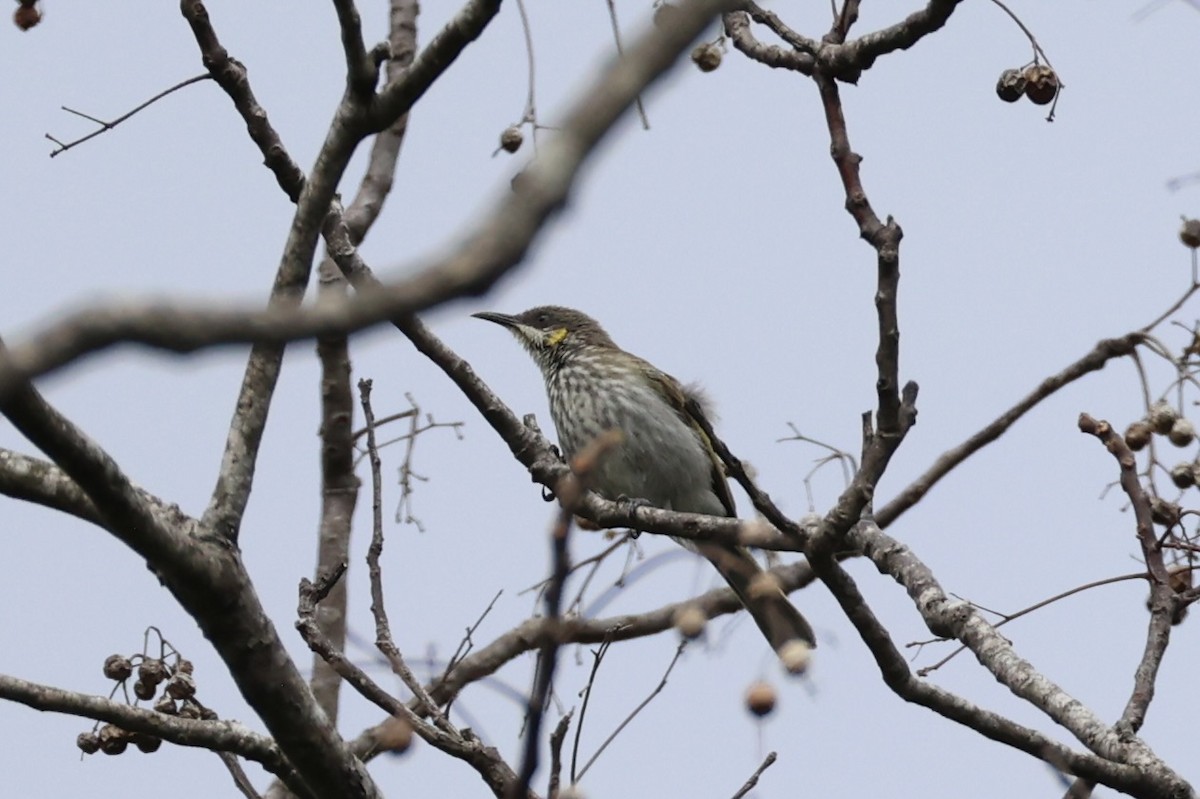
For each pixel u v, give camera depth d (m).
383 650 10.45
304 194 9.54
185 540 8.88
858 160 11.14
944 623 11.61
